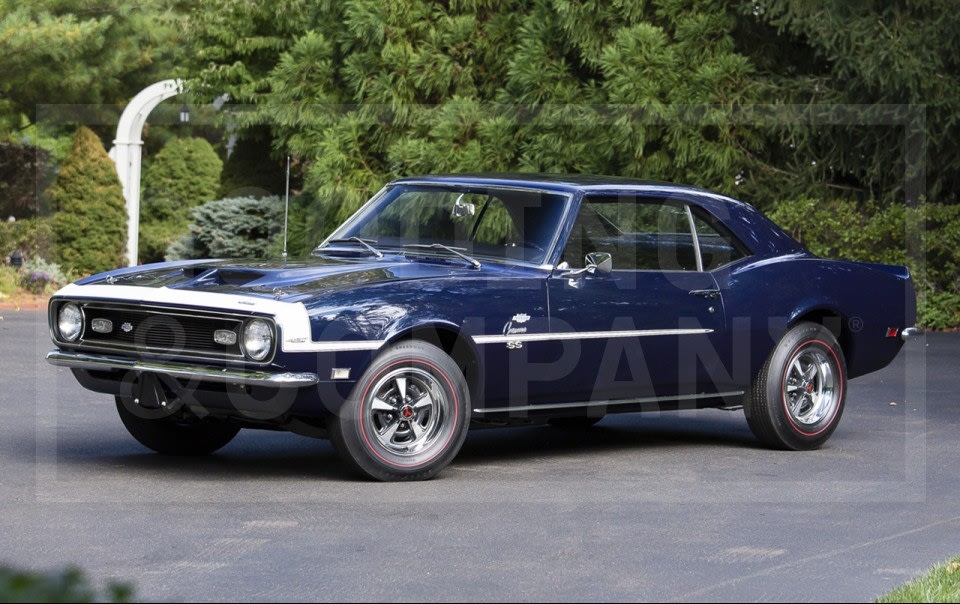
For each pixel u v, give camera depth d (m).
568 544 5.83
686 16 17.70
